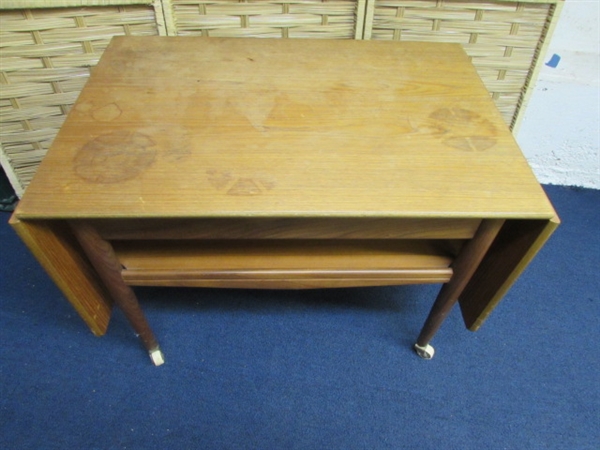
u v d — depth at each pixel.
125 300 0.82
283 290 1.15
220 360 1.01
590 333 1.08
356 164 0.67
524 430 0.92
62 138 0.69
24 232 0.61
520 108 1.19
